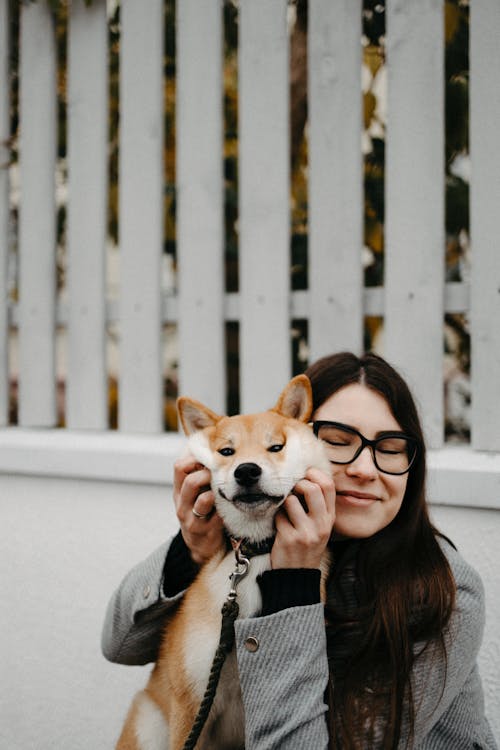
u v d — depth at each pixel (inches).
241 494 57.1
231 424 63.2
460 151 116.3
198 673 59.0
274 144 97.8
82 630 100.2
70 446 101.1
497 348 85.4
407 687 54.6
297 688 51.2
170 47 132.3
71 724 99.2
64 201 138.9
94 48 109.7
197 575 64.6
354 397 61.6
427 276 89.7
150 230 105.3
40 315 114.0
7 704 102.9
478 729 62.2
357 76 93.4
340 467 60.6
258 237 98.8
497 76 84.8
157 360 105.1
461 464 81.9
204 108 102.0
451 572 59.6
